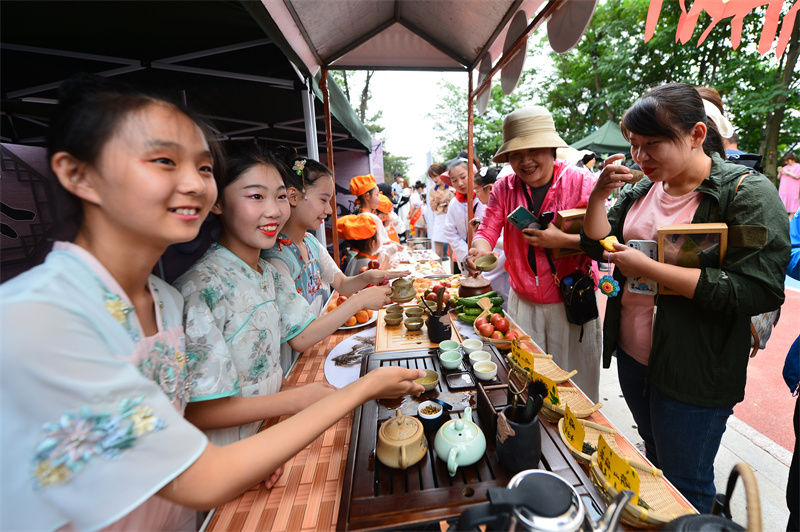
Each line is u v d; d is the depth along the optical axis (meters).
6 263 2.45
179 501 0.61
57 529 0.57
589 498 0.84
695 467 1.40
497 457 0.95
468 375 1.38
